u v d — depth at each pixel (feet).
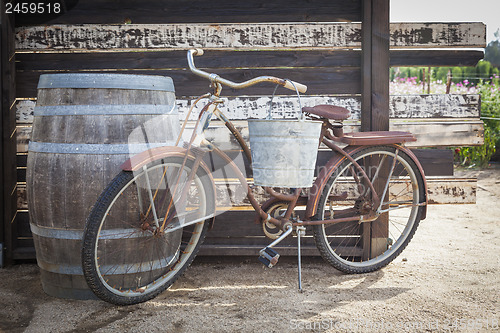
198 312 9.53
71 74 10.00
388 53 12.37
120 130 9.94
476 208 18.76
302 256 13.03
